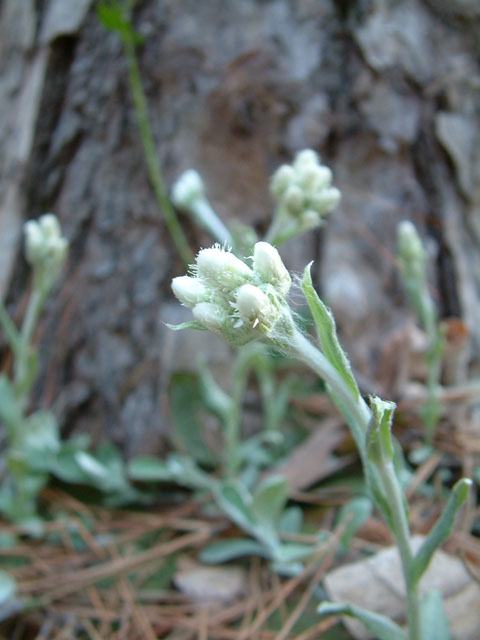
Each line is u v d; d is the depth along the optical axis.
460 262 0.16
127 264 0.16
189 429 0.15
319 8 0.15
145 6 0.15
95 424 0.16
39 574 0.12
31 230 0.13
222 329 0.07
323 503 0.13
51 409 0.16
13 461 0.13
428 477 0.13
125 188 0.16
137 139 0.16
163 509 0.14
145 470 0.14
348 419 0.07
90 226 0.16
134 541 0.13
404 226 0.13
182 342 0.15
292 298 0.08
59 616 0.11
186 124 0.15
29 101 0.16
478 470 0.12
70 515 0.14
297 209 0.12
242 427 0.16
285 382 0.15
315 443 0.14
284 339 0.07
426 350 0.15
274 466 0.15
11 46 0.17
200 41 0.15
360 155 0.16
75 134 0.16
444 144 0.16
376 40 0.15
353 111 0.15
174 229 0.15
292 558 0.11
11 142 0.16
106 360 0.16
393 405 0.06
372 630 0.08
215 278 0.07
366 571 0.10
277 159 0.15
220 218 0.16
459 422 0.14
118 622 0.11
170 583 0.12
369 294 0.16
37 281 0.13
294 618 0.10
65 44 0.16
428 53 0.15
